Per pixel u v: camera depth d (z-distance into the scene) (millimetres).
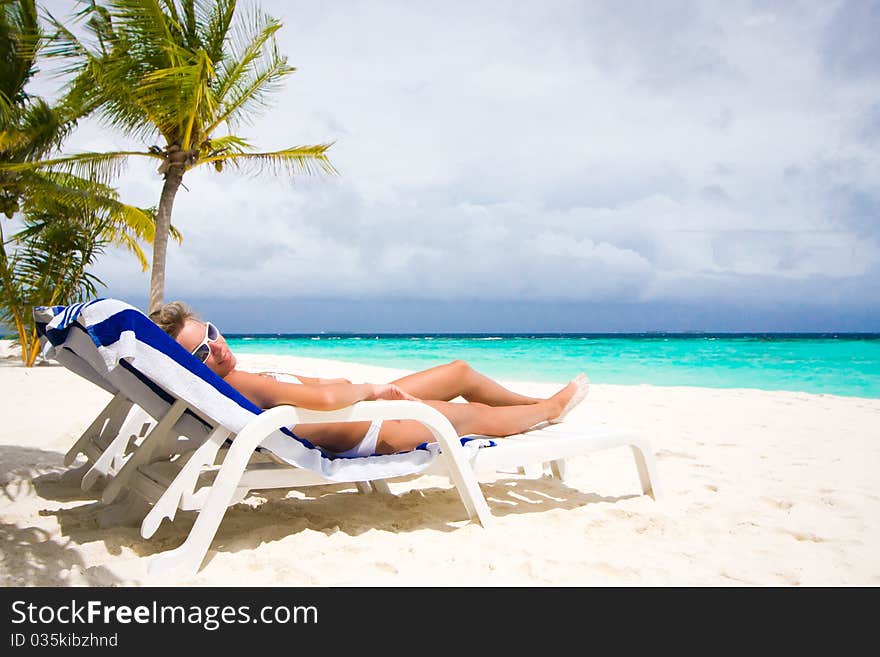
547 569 2316
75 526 2637
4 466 3594
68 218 11797
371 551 2416
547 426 3357
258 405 2498
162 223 11469
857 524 2871
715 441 5012
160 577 2148
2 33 10094
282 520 2803
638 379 14008
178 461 2734
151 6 10109
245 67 11242
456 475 2680
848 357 20781
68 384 7875
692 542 2627
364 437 2680
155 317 2490
